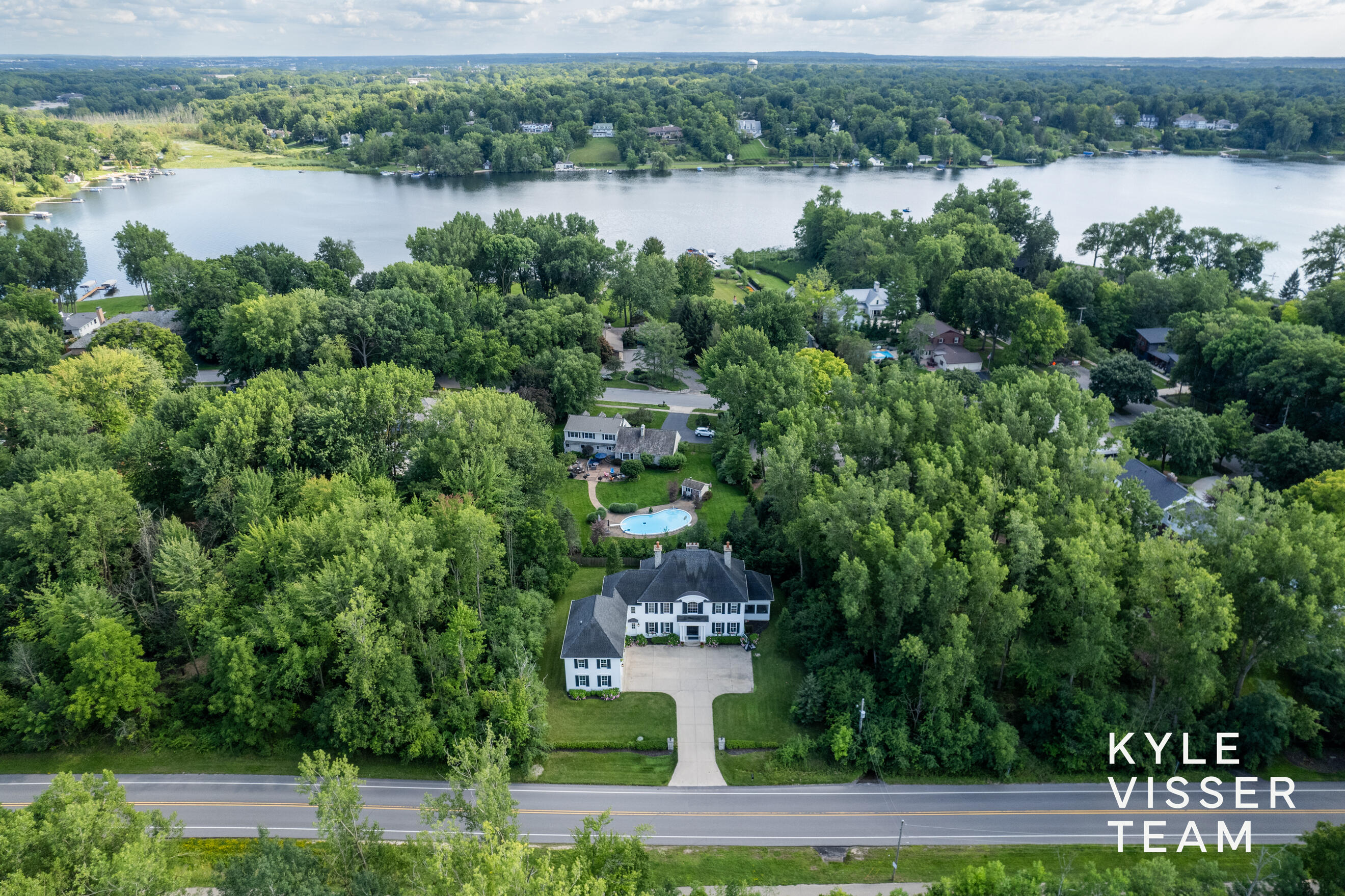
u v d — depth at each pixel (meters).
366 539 75.50
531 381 140.12
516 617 81.69
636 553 102.12
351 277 186.50
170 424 102.81
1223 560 72.69
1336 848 53.72
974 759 72.88
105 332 140.25
